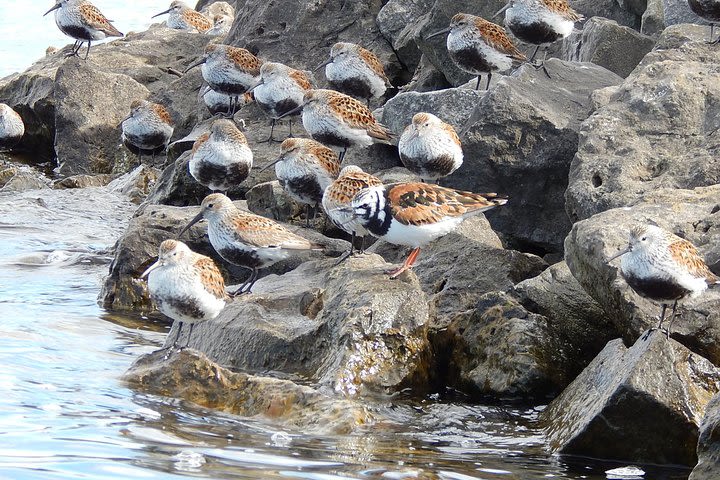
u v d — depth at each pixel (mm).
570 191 16234
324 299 14438
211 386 12758
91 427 11531
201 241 17922
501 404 13070
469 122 18484
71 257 20031
